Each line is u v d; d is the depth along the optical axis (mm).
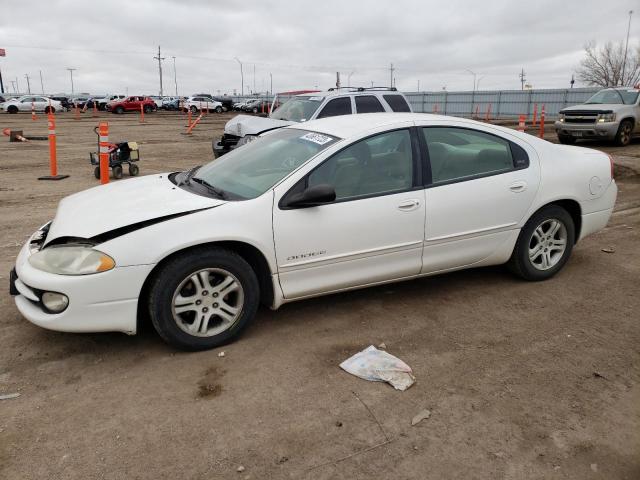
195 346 3604
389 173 4082
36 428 2857
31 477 2516
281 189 3740
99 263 3299
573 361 3553
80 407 3039
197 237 3445
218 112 51906
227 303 3742
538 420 2945
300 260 3791
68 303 3291
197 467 2586
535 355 3627
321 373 3398
